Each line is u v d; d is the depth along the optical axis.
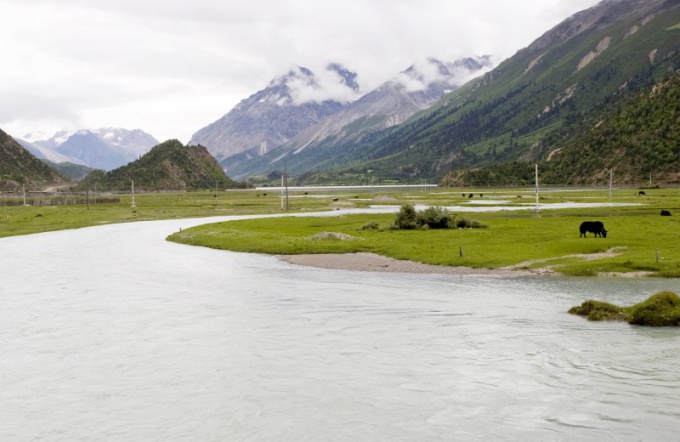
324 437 20.98
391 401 23.94
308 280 51.69
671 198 168.12
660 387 24.64
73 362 29.06
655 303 35.06
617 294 41.69
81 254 72.25
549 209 133.25
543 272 51.56
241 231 92.81
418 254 62.41
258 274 55.34
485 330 33.75
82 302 42.78
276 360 29.09
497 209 138.12
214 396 24.72
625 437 20.45
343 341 32.12
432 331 33.78
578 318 36.12
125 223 127.62
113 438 21.19
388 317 37.28
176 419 22.61
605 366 27.28
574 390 24.53
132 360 29.28
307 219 118.88
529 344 30.80
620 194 198.50
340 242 74.00
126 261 65.31
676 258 52.66
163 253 72.81
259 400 24.25
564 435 20.72
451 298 42.69
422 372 27.08
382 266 58.22
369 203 194.00
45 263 64.06
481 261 56.62
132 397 24.72
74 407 23.80
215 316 38.19
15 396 24.95
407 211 93.56
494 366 27.66
